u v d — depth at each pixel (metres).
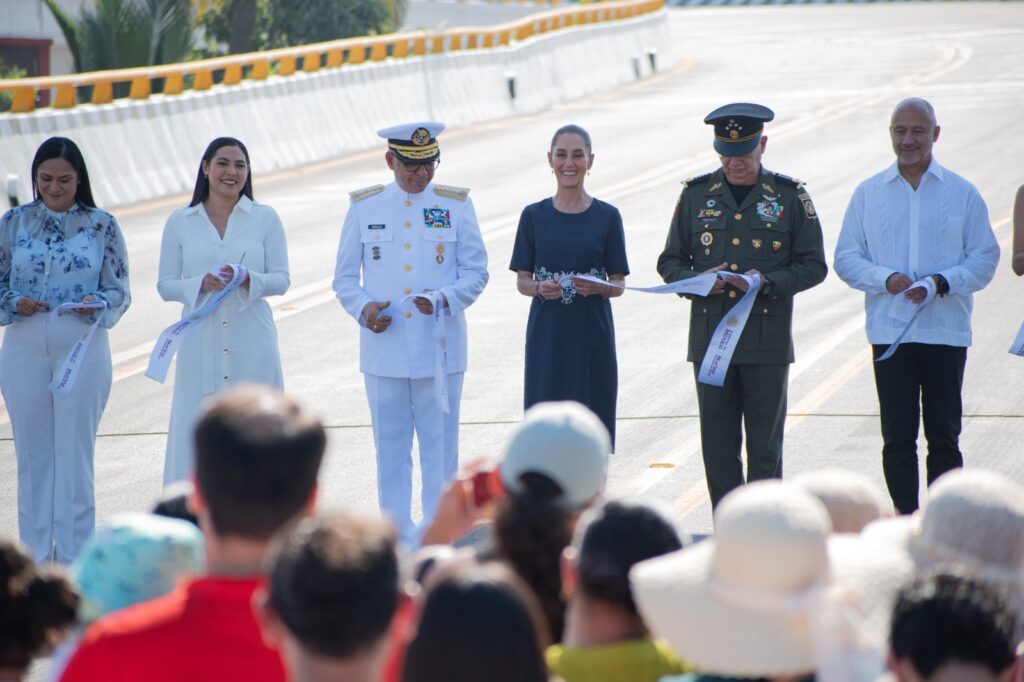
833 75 96.50
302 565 6.55
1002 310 32.91
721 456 19.23
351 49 76.69
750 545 7.52
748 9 193.75
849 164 57.69
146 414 27.61
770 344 18.89
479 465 10.07
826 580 7.67
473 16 132.62
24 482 19.22
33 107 53.97
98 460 24.42
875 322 19.05
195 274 19.73
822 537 7.60
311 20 92.31
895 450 18.88
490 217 49.78
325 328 34.50
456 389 20.27
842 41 128.75
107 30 72.81
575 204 20.41
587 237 20.22
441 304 19.72
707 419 19.23
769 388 18.98
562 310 20.19
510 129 78.62
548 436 8.97
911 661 7.07
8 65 81.06
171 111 60.75
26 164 52.31
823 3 198.00
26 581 8.34
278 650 7.52
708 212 19.31
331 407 27.28
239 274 19.31
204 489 7.52
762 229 19.03
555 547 8.79
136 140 58.34
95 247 19.36
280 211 53.56
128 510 21.56
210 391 19.62
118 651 7.47
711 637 7.68
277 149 66.62
